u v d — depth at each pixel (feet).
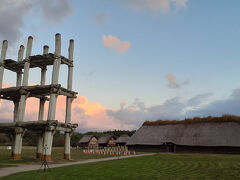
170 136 216.54
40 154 128.57
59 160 113.50
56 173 69.56
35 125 115.14
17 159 114.62
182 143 201.36
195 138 200.03
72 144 393.50
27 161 106.63
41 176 64.03
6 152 173.99
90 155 156.87
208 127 206.18
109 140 350.43
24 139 383.45
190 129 214.90
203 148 191.83
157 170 78.43
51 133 110.73
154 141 217.77
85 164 95.50
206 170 78.54
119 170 77.41
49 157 107.86
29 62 128.06
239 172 73.46
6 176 64.03
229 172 73.77
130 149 229.66
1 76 135.13
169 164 95.91
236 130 189.67
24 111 122.31
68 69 130.72
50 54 119.85
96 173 70.18
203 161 105.91
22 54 142.51
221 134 191.72
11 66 140.36
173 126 229.66
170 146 209.97
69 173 69.67
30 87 120.47
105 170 76.84
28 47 129.08
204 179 62.28
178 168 83.82
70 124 123.03
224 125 200.03
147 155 150.51
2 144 350.43
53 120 109.91
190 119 224.94
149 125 245.04
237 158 120.06
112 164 95.40
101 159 122.21
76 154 168.45
